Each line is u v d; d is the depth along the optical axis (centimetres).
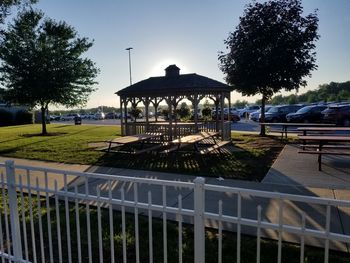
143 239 364
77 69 1889
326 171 704
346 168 734
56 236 378
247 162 831
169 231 384
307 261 302
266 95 1509
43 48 1802
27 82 1764
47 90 1775
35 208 472
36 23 1808
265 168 748
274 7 1388
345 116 1889
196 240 222
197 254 222
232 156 934
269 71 1388
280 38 1366
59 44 1859
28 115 3522
